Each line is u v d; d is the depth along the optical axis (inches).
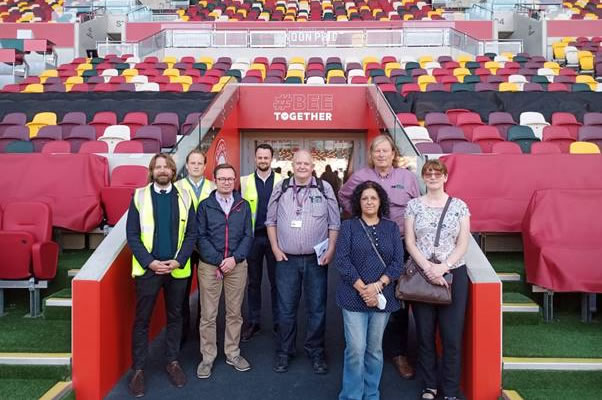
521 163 220.4
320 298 161.0
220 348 176.1
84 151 289.0
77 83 570.6
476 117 366.3
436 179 141.0
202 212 158.2
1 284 176.4
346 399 137.9
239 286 161.5
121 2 957.2
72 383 138.8
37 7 1070.4
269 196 190.9
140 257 143.4
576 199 180.7
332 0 1239.5
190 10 1065.5
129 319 160.2
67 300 172.4
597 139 322.3
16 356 140.6
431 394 142.3
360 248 136.9
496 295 139.2
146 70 620.1
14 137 334.0
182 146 215.3
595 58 671.8
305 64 710.5
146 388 148.0
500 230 213.0
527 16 901.2
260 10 1138.7
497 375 139.3
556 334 161.6
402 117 375.9
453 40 735.1
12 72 661.9
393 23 822.5
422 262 136.6
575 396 134.6
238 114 452.4
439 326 141.6
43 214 190.2
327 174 474.6
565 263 169.8
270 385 151.1
